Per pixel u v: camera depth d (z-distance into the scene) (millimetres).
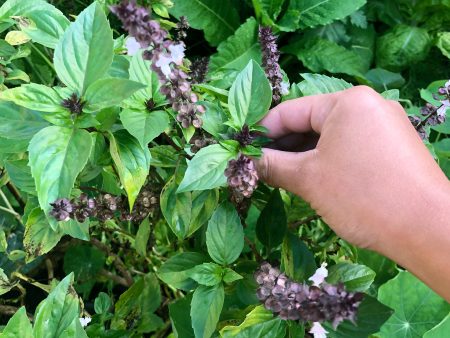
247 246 342
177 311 273
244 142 226
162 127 214
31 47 335
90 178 264
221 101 260
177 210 250
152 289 313
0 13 258
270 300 196
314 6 518
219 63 482
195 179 215
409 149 205
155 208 282
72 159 200
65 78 209
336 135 216
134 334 312
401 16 598
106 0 292
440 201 196
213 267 243
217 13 511
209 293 242
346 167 212
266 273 217
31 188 257
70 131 204
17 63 334
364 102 214
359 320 225
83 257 355
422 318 313
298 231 336
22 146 244
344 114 216
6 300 326
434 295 313
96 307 301
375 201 206
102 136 238
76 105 205
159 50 189
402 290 315
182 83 207
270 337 236
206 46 555
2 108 223
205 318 237
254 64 233
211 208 255
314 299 182
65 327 219
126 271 355
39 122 228
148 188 265
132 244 333
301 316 185
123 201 258
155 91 226
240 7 573
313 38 541
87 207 231
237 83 232
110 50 206
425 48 567
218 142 234
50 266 352
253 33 493
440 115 263
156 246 357
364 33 580
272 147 273
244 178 203
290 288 193
